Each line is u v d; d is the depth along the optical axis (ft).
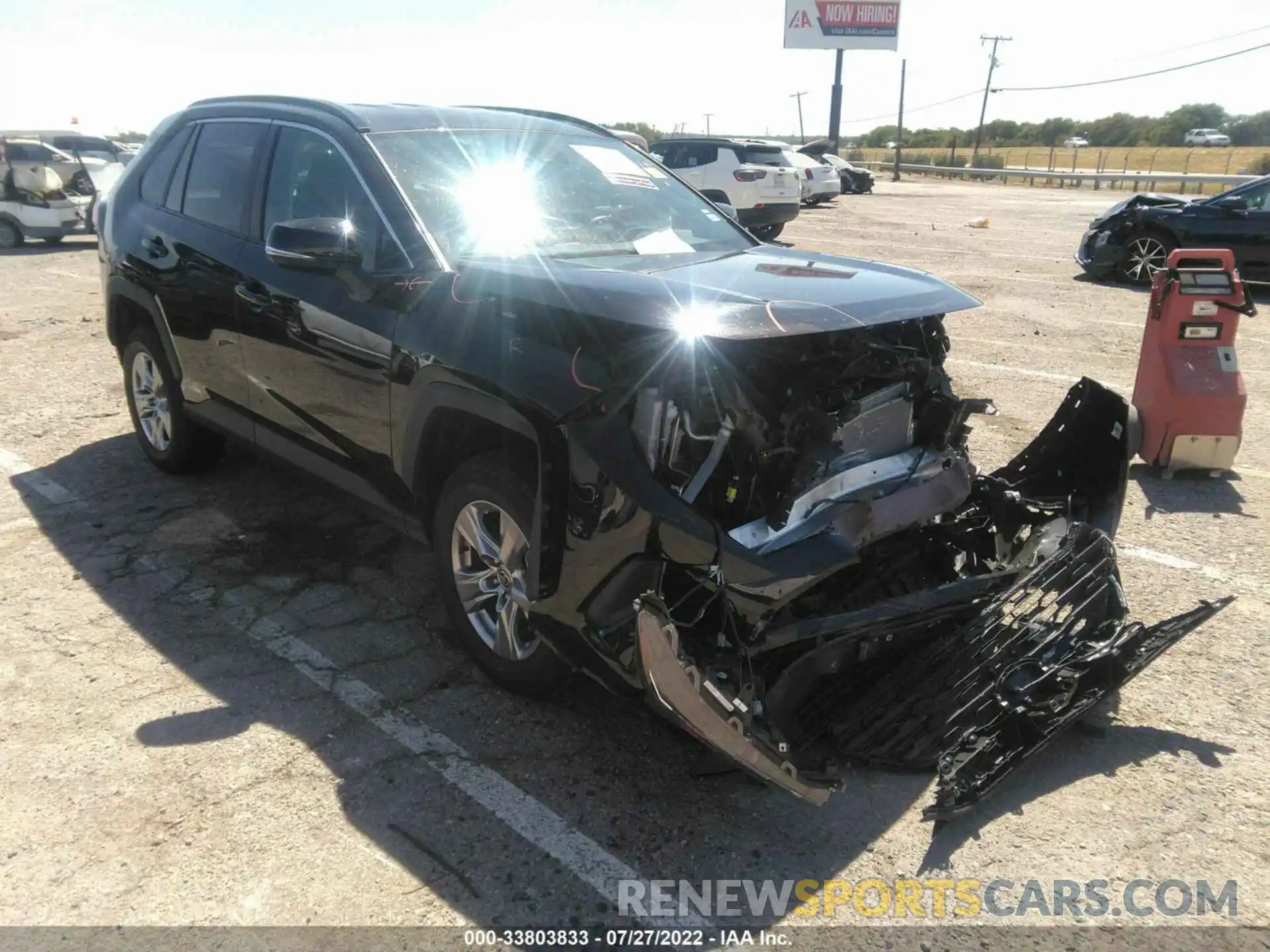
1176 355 17.88
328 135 12.45
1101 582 10.63
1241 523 15.96
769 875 8.46
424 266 10.80
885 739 9.64
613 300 8.98
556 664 10.14
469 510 10.39
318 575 13.79
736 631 8.34
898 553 10.61
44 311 32.65
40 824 8.82
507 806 9.22
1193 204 38.52
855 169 103.76
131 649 11.79
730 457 8.81
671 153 61.41
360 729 10.34
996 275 42.70
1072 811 9.27
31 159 55.26
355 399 11.43
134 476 17.37
